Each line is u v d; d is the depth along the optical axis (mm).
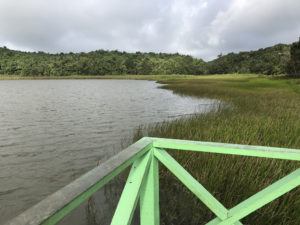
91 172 1748
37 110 24500
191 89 38125
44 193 7848
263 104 17984
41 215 1287
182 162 6789
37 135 14719
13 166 9945
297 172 2344
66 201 1408
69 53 190125
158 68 161250
